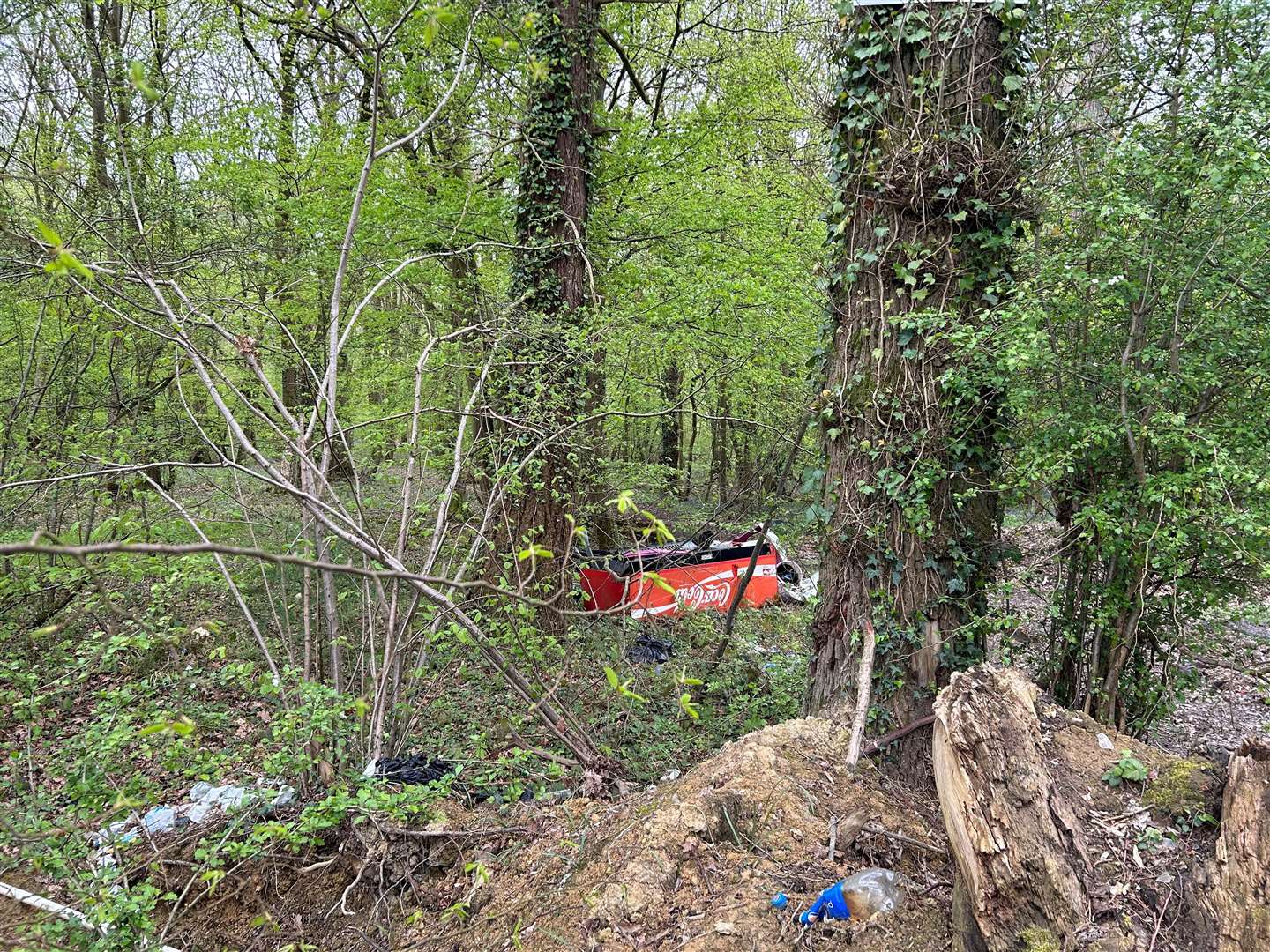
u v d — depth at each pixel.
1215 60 3.32
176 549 1.17
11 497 5.19
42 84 6.24
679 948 2.43
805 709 4.21
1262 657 4.23
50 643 4.29
